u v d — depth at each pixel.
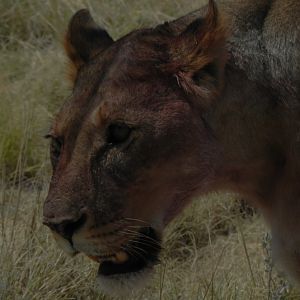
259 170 8.23
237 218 12.16
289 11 8.06
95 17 16.58
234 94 7.95
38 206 11.39
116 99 7.68
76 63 8.48
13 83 15.48
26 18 17.12
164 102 7.73
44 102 14.72
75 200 7.57
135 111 7.65
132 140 7.64
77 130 7.68
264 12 8.15
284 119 8.03
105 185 7.62
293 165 8.09
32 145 13.77
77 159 7.63
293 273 8.45
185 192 7.94
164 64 7.80
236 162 8.09
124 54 7.88
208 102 7.83
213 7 7.81
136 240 7.87
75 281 10.59
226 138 7.97
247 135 8.03
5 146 13.56
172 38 7.93
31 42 16.77
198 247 12.10
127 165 7.63
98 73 7.90
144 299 10.48
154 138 7.67
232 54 7.97
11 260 10.52
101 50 8.38
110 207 7.64
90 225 7.62
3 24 17.20
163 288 10.61
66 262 10.72
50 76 15.14
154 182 7.77
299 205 8.13
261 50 8.02
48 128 8.73
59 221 7.57
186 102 7.79
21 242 11.05
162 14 16.34
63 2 16.97
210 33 7.76
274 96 8.01
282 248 8.38
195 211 12.31
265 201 8.44
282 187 8.22
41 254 10.82
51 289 10.49
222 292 10.52
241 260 11.25
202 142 7.86
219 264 11.27
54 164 7.95
